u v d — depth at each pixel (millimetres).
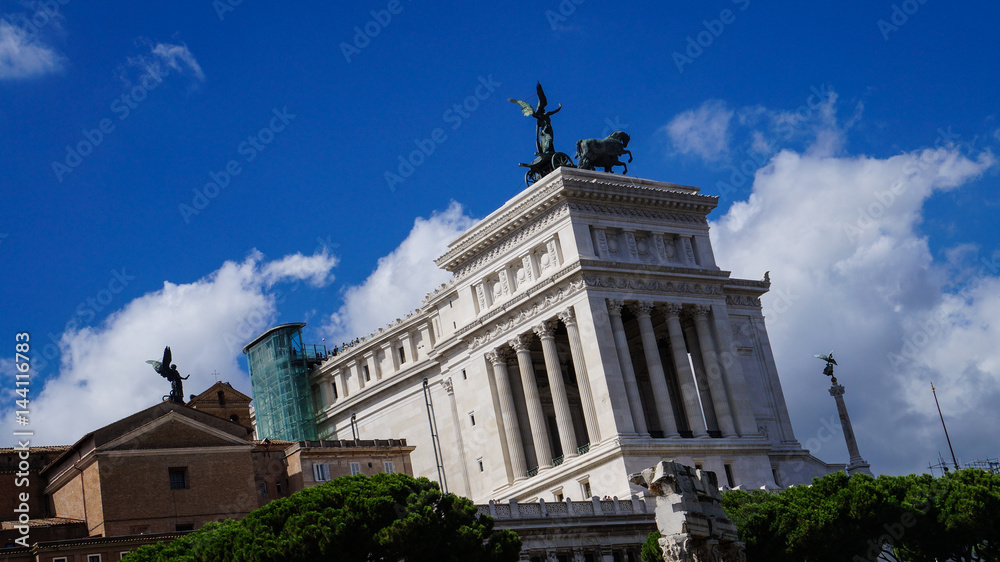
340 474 134625
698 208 151500
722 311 148625
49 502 126625
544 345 141375
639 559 114688
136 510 117000
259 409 188000
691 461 135875
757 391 154125
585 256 139500
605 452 132000
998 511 119562
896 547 123812
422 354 168250
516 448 143375
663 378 140125
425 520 89188
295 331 187625
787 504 109625
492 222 147750
